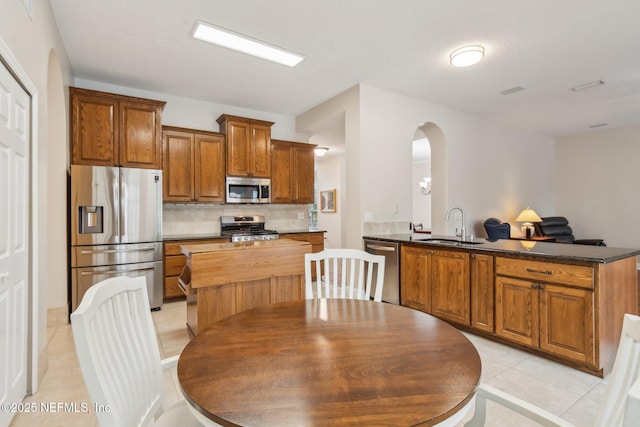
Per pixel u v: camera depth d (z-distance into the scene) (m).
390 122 4.10
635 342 0.84
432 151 4.88
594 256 2.16
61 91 2.99
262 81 3.85
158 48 3.05
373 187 3.94
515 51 3.10
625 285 2.35
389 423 0.70
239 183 4.54
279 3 2.40
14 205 1.77
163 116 4.29
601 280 2.09
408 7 2.44
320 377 0.89
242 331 1.24
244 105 4.75
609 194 6.07
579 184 6.44
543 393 1.99
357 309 1.53
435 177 4.83
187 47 3.04
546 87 3.99
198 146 4.29
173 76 3.70
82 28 2.71
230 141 4.48
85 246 3.28
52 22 2.46
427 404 0.77
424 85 3.93
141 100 3.65
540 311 2.37
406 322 1.34
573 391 2.01
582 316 2.15
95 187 3.31
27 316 1.96
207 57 3.24
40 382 2.11
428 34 2.81
